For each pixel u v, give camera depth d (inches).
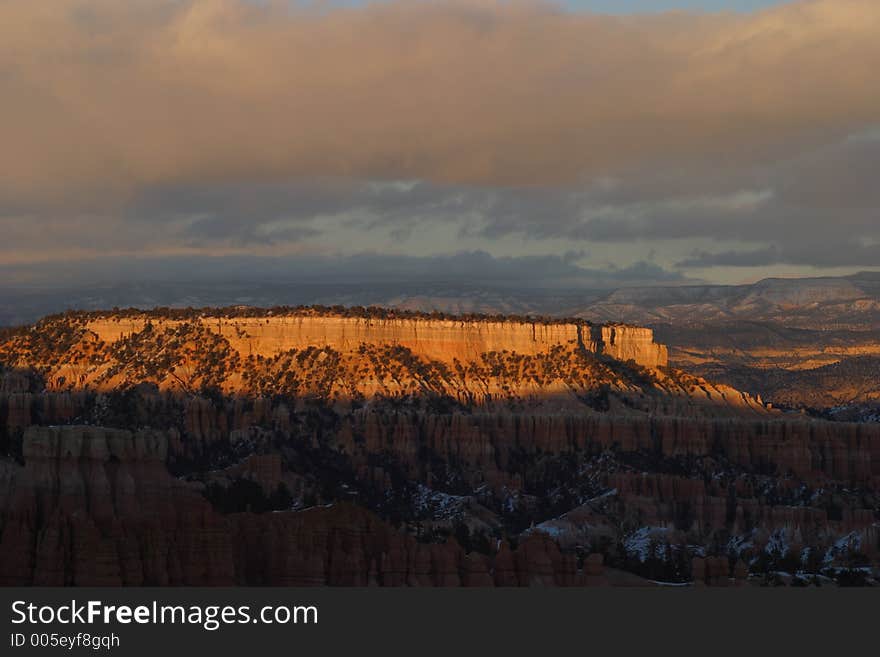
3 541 6318.9
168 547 6486.2
